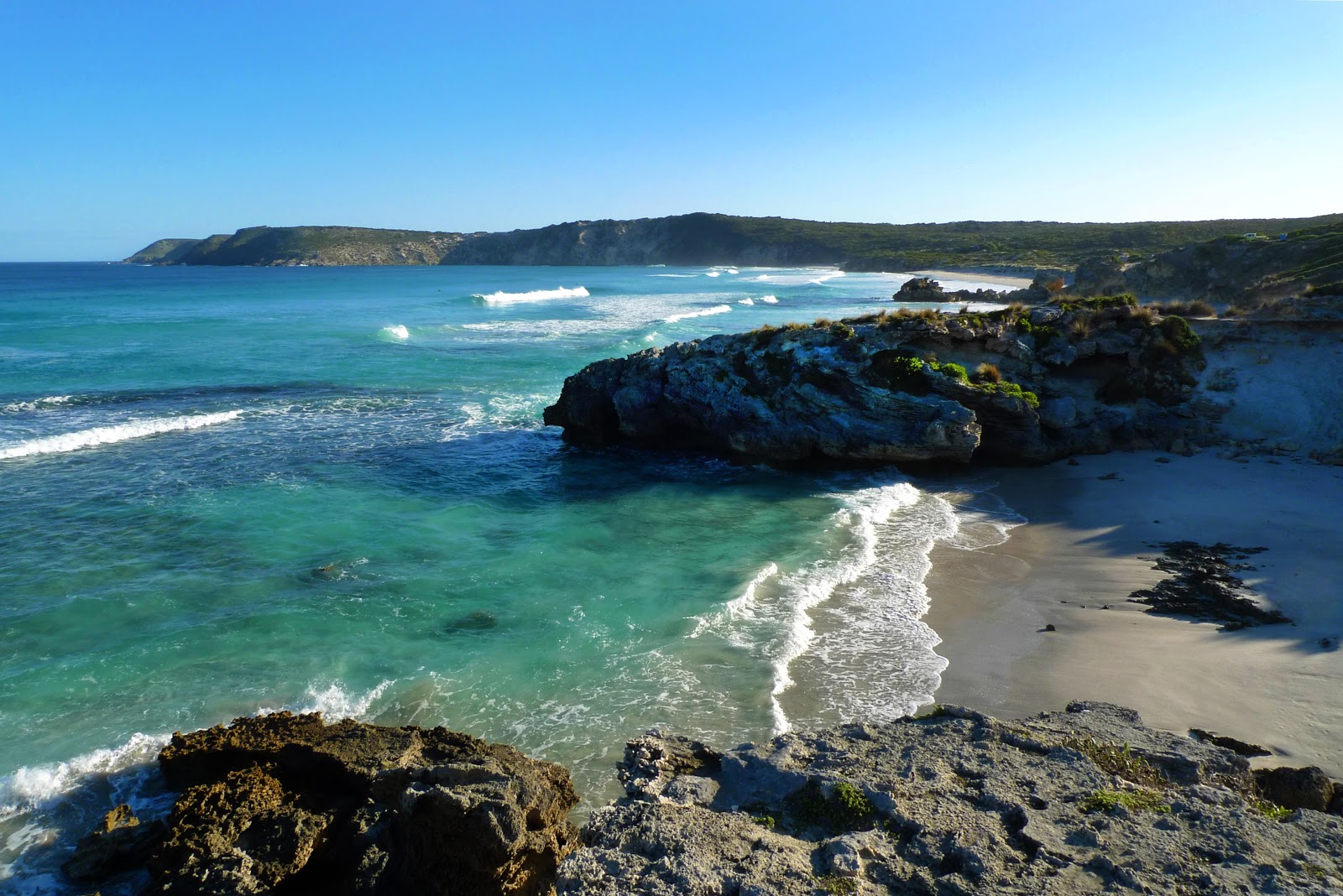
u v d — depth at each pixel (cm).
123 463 2450
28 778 1004
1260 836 658
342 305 8312
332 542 1856
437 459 2612
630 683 1247
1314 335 2755
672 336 5494
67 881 860
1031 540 1877
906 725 928
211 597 1551
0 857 892
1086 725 912
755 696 1196
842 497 2256
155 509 2036
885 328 2627
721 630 1421
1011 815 711
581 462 2644
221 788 934
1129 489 2195
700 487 2372
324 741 1004
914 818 709
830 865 652
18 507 2027
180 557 1742
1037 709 1130
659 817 743
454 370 4269
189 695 1213
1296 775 794
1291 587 1486
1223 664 1219
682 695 1206
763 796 788
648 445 2833
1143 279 6744
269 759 990
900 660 1306
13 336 5272
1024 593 1572
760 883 629
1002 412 2450
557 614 1496
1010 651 1325
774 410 2562
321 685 1241
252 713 1164
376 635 1410
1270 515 1903
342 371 4212
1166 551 1733
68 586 1584
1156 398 2725
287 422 3069
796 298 9281
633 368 2830
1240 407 2620
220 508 2059
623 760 1006
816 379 2541
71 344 4978
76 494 2139
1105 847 653
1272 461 2355
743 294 9912
